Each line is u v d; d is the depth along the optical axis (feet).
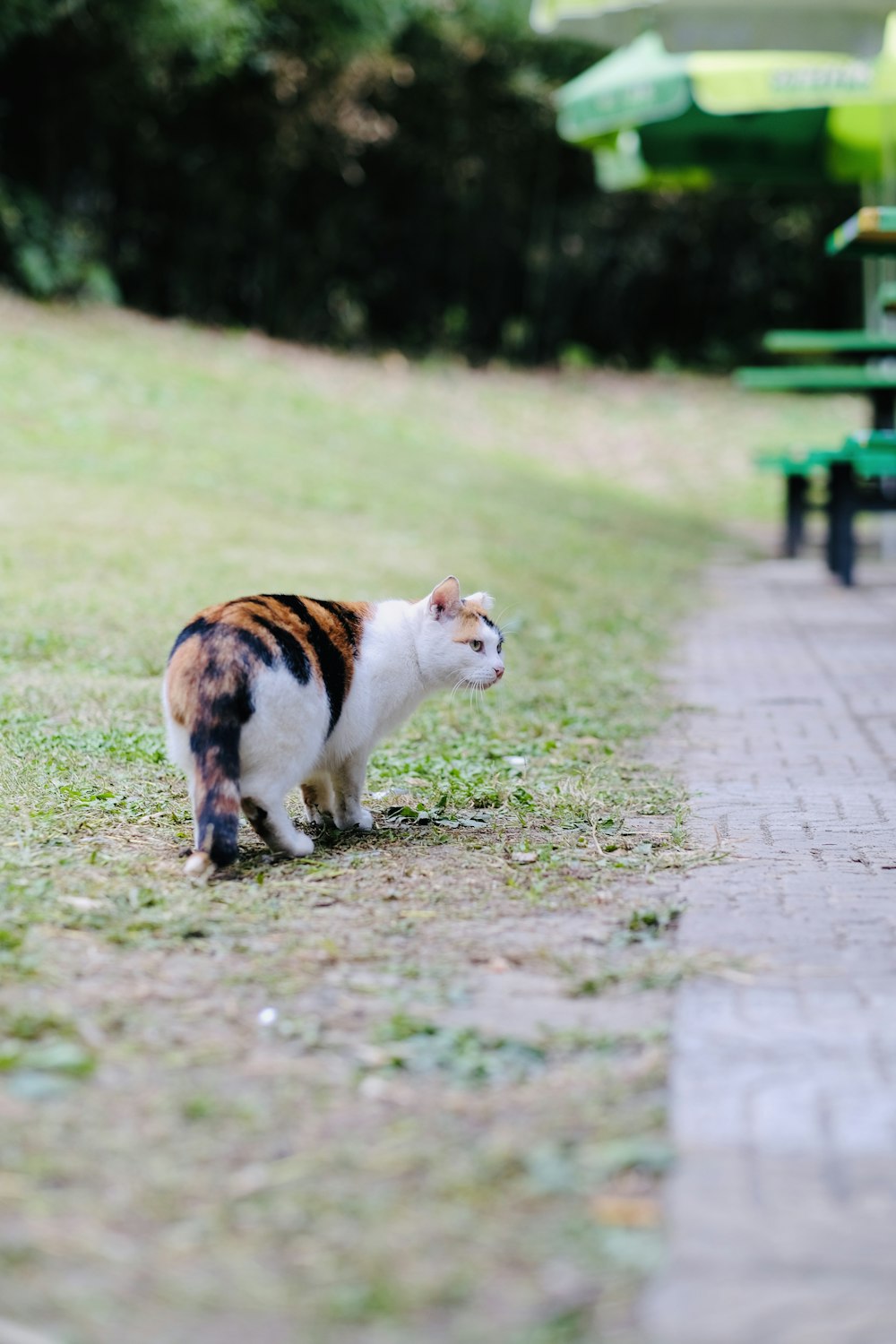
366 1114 8.33
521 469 59.11
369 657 14.61
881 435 35.60
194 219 72.08
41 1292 6.66
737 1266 6.91
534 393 76.59
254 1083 8.66
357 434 55.26
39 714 18.58
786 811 16.20
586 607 32.19
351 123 73.97
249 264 76.02
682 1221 7.27
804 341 41.78
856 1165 7.86
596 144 60.85
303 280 77.36
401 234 82.23
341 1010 9.83
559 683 23.93
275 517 37.99
